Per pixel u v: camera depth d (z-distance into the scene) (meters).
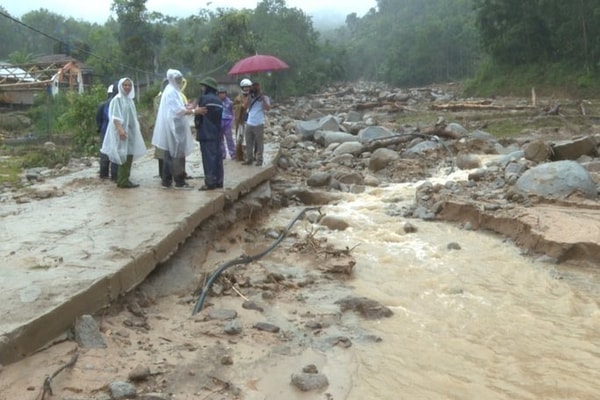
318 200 12.80
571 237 8.56
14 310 4.79
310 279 7.58
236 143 13.97
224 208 9.91
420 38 86.94
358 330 6.06
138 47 45.41
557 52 51.16
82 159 17.28
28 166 16.00
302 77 66.75
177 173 10.16
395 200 12.56
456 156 16.81
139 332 5.45
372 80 107.62
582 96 46.66
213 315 6.04
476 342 5.88
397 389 4.91
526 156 14.92
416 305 6.85
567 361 5.50
